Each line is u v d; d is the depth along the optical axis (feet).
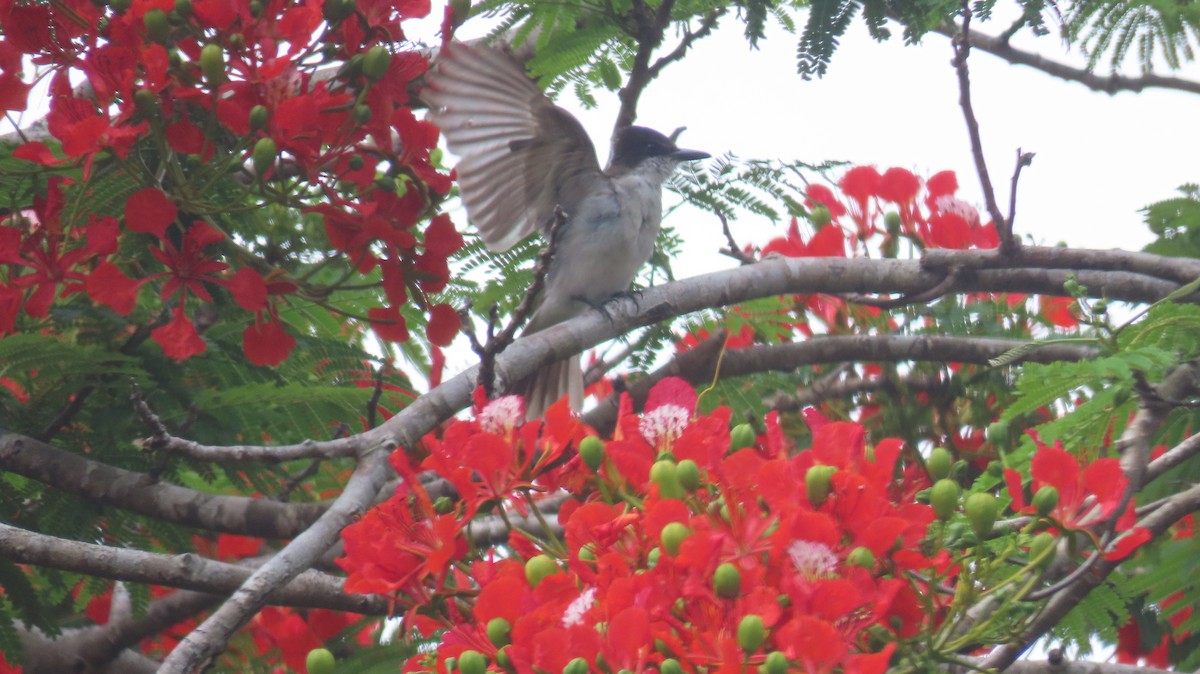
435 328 30.12
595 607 18.83
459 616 20.98
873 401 42.60
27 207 30.50
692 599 18.58
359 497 26.91
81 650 38.99
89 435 33.22
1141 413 29.07
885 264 40.47
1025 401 30.01
